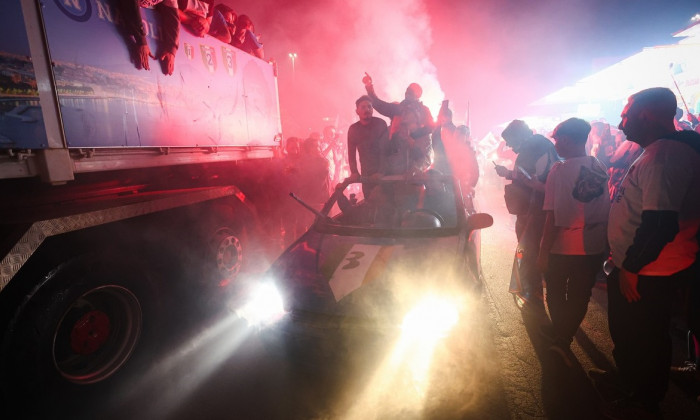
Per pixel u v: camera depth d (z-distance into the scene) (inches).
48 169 84.7
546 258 109.6
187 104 138.0
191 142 140.3
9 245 79.2
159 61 123.1
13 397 83.4
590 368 109.5
